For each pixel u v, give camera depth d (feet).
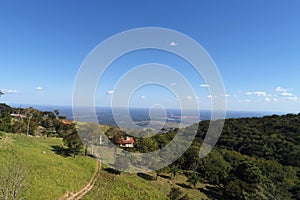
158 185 153.38
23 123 226.58
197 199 146.72
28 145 158.92
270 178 169.17
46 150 161.89
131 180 141.59
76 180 119.44
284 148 196.03
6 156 117.60
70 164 139.74
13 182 83.82
